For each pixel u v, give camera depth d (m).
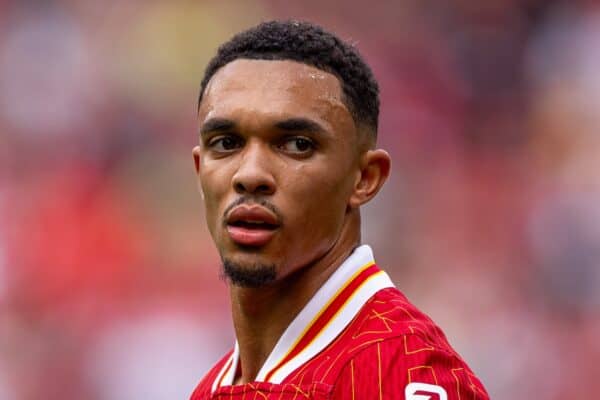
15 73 49.47
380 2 53.22
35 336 39.59
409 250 42.66
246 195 9.64
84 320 40.25
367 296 10.29
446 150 48.50
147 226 43.16
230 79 9.94
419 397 9.38
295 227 9.70
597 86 50.91
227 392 10.07
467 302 41.12
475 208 45.41
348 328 10.12
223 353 39.50
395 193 44.81
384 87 50.06
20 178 45.81
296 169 9.70
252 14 51.38
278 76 9.83
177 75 49.25
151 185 45.03
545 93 51.28
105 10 50.97
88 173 45.50
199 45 49.94
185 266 41.91
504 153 48.97
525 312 41.09
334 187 9.90
